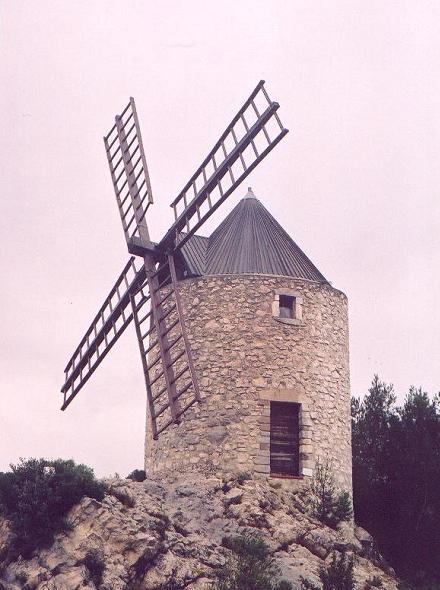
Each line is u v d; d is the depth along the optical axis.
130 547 18.45
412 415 27.45
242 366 23.47
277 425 23.34
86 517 18.95
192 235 24.62
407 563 24.95
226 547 20.09
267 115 21.25
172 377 22.73
